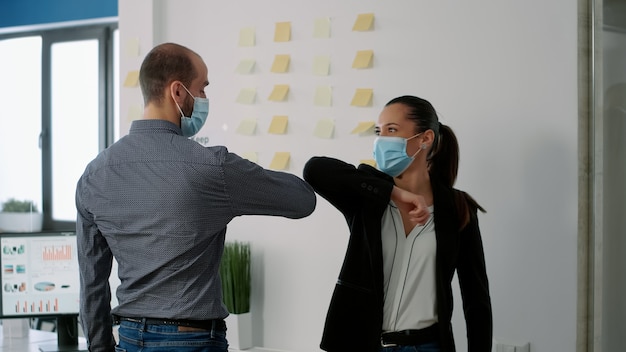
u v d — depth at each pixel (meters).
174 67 1.81
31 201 4.57
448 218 1.93
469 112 2.67
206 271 1.76
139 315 1.74
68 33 4.53
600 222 2.27
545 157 2.53
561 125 2.51
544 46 2.53
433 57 2.74
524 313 2.58
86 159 4.51
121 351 1.77
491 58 2.63
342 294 1.92
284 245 3.08
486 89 2.64
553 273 2.53
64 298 2.94
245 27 3.17
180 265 1.72
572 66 2.49
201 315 1.73
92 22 4.42
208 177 1.71
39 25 4.54
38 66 4.68
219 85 3.24
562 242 2.51
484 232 2.64
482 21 2.64
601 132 2.26
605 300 2.39
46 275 2.93
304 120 3.04
